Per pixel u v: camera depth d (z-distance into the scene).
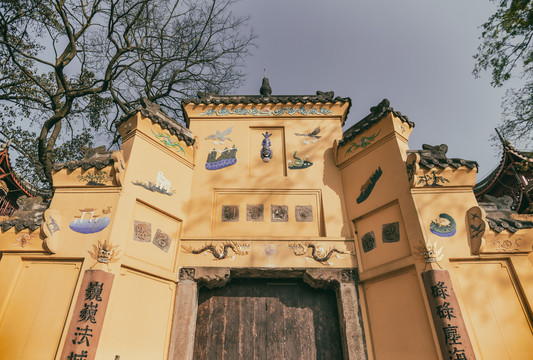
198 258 8.00
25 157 15.55
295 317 7.86
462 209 7.36
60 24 13.61
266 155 9.78
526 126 10.48
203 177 9.29
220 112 10.55
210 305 7.96
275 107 10.65
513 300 6.59
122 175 7.43
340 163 9.53
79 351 5.59
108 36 13.63
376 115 9.42
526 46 9.80
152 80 15.44
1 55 13.40
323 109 10.62
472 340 6.08
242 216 8.78
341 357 7.42
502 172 17.28
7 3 11.86
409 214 7.40
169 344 7.06
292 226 8.69
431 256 6.77
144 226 7.55
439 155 8.17
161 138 8.69
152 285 7.27
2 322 6.12
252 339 7.59
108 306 6.24
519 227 7.13
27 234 6.81
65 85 13.32
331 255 8.09
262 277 8.23
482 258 6.93
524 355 6.07
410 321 6.72
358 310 7.52
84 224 6.98
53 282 6.48
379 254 7.75
